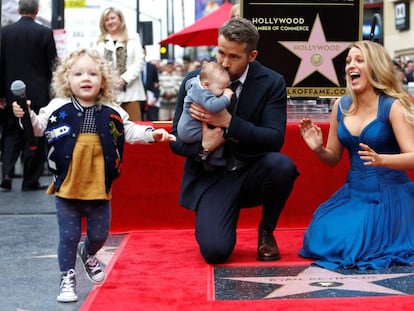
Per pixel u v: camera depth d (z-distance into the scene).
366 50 5.07
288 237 5.84
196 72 5.26
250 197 5.16
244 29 4.84
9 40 9.16
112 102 4.35
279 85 5.14
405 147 4.90
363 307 3.95
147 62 16.36
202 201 5.07
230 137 4.93
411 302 4.02
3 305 4.24
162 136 4.29
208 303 4.09
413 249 5.02
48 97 9.29
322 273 4.73
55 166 4.25
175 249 5.49
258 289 4.36
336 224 5.06
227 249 4.93
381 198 5.06
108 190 4.28
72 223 4.31
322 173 6.12
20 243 5.96
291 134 6.08
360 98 5.14
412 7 24.20
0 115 9.66
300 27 6.51
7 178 9.23
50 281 4.77
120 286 4.48
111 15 8.76
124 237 5.98
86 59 4.22
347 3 6.54
